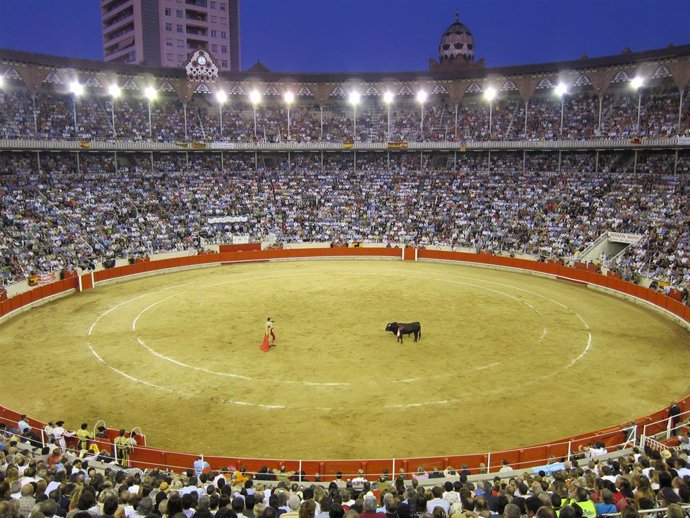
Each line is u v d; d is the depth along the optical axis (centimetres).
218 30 13838
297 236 6391
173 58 13238
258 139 7500
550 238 5716
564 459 1814
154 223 6034
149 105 6956
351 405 2370
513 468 1802
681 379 2692
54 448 1691
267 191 6975
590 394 2498
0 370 2794
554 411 2317
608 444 1934
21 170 6109
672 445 1822
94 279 4816
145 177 6712
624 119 6781
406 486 1414
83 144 6341
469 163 7512
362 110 8388
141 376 2703
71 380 2658
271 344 3153
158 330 3466
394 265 5838
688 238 4753
